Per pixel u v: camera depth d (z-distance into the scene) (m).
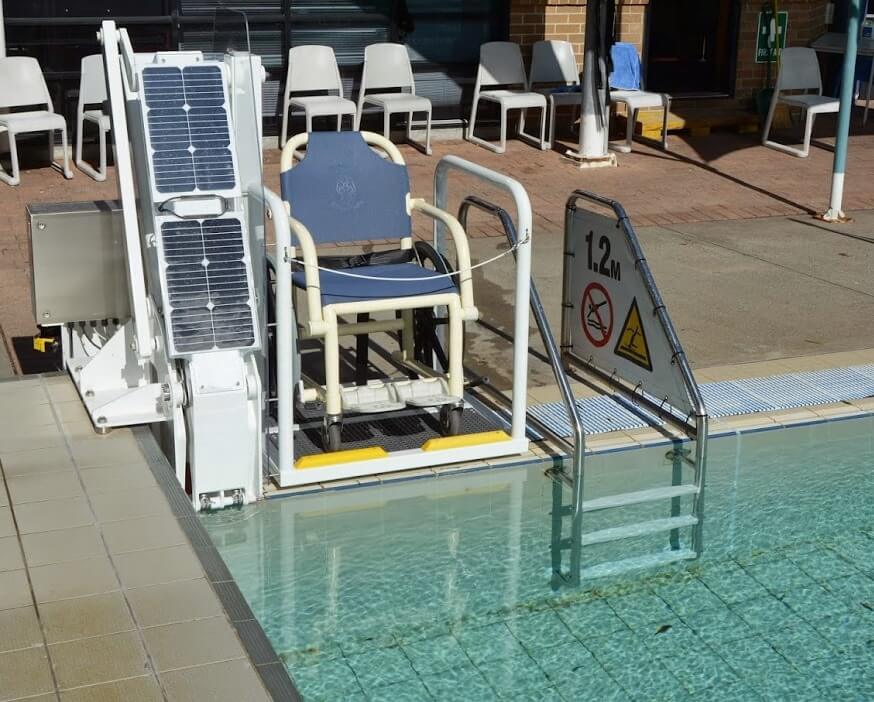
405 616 3.89
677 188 9.81
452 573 4.17
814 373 5.82
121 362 4.99
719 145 11.52
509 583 4.11
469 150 10.99
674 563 4.27
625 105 11.81
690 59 13.09
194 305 4.27
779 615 3.93
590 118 10.38
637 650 3.71
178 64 4.39
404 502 4.64
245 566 4.16
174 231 4.26
